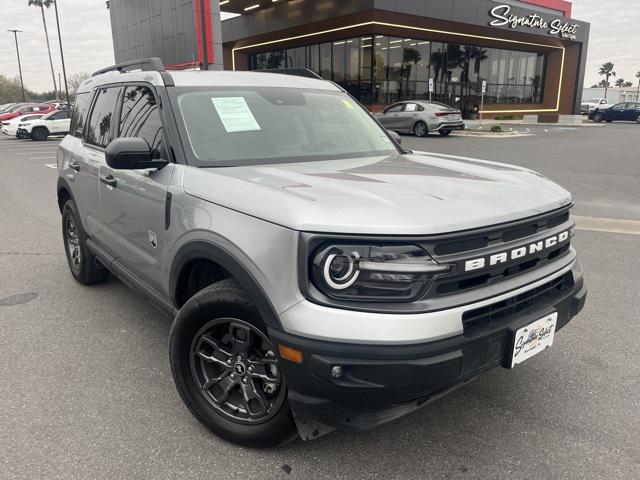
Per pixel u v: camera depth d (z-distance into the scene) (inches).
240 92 136.6
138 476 97.5
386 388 80.5
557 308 101.0
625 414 116.0
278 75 155.4
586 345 147.6
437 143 764.6
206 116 125.3
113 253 153.6
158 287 125.6
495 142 783.1
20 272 214.2
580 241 250.2
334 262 81.7
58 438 108.3
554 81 1654.8
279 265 85.0
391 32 1206.3
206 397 107.4
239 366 101.8
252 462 101.0
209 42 971.3
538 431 110.1
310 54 1370.6
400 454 103.1
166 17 1157.1
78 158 173.3
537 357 141.0
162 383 129.8
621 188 386.6
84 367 137.4
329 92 158.7
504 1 1384.1
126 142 111.2
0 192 414.9
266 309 87.4
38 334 156.6
